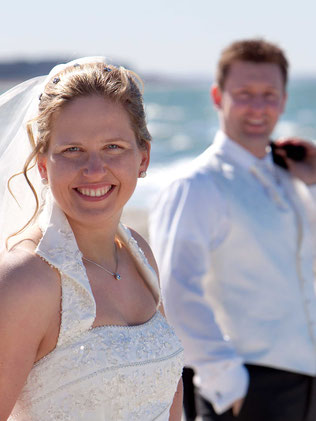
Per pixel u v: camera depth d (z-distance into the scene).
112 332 2.51
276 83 4.77
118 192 2.59
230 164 4.61
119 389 2.44
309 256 4.64
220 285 4.48
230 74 4.77
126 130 2.57
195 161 4.66
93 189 2.51
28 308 2.30
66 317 2.39
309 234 4.67
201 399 4.49
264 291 4.43
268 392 4.39
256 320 4.42
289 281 4.48
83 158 2.50
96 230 2.67
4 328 2.26
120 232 2.93
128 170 2.57
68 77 2.53
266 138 4.78
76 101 2.49
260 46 4.78
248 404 4.37
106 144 2.51
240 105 4.68
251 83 4.68
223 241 4.46
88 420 2.39
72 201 2.52
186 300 4.28
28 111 2.78
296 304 4.48
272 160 4.91
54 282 2.38
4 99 2.80
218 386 4.24
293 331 4.43
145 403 2.56
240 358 4.29
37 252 2.39
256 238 4.45
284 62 4.91
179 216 4.36
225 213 4.45
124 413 2.47
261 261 4.45
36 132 2.79
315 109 81.94
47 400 2.38
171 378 2.68
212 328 4.27
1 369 2.27
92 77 2.53
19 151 2.81
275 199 4.59
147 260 3.17
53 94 2.51
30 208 2.81
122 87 2.55
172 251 4.34
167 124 64.25
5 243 2.50
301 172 4.91
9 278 2.30
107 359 2.43
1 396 2.28
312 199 4.89
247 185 4.56
